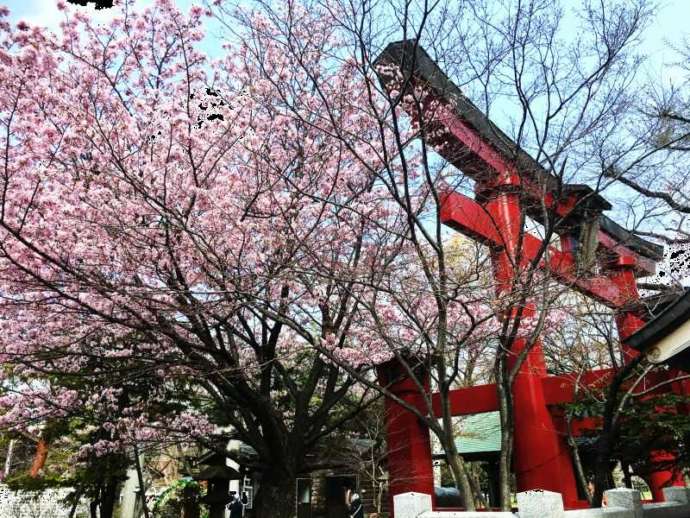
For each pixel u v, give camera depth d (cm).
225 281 705
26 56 617
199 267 759
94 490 1154
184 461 1502
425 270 638
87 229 693
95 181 705
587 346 1193
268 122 852
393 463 989
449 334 695
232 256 757
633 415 745
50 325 805
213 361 934
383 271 716
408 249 891
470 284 854
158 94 720
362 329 923
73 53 700
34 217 673
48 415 886
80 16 693
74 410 893
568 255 876
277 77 817
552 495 459
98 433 1095
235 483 1722
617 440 777
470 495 575
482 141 824
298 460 922
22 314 793
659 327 452
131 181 654
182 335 894
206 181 764
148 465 1802
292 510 867
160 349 905
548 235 700
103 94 727
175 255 732
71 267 689
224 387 871
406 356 875
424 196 816
